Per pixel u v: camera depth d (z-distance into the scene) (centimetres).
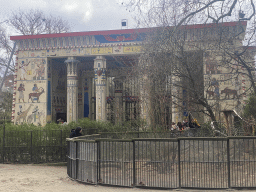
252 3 1323
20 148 1505
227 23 1386
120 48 2988
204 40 1421
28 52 3195
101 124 1858
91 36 3045
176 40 1378
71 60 3081
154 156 852
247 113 1358
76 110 3131
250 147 823
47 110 3161
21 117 3155
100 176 888
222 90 2203
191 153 831
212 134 1312
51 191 798
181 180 829
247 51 1402
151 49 1435
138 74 1456
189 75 1341
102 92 3058
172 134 1232
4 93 4206
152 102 1245
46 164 1475
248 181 815
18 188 827
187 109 1364
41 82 3156
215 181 817
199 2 1333
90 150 912
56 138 1534
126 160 867
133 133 1203
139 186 848
